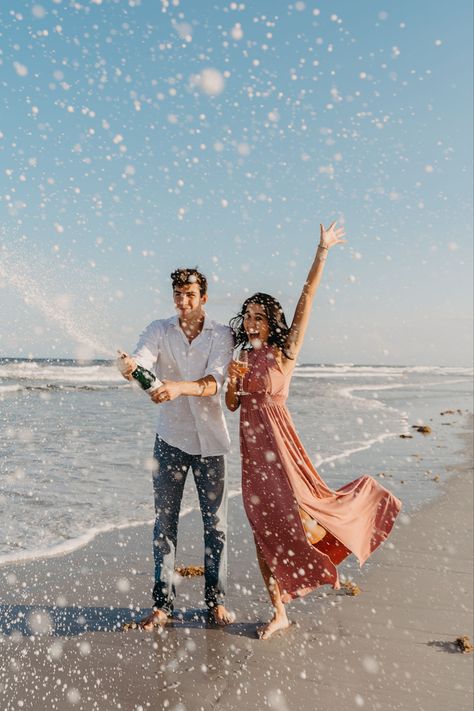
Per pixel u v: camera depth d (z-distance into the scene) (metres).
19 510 5.36
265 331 3.46
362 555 3.30
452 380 53.38
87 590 3.74
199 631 3.26
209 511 3.43
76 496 5.91
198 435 3.39
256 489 3.33
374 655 3.06
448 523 5.42
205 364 3.44
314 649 3.09
